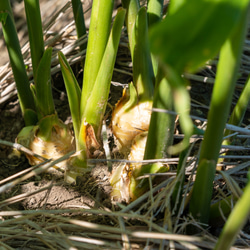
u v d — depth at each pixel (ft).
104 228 0.87
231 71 0.70
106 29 1.02
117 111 1.14
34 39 1.06
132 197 1.07
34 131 1.16
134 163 1.06
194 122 1.31
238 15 0.36
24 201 1.12
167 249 0.89
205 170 0.86
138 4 1.11
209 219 0.99
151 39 0.34
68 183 1.16
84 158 1.15
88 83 1.09
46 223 0.98
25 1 1.02
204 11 0.36
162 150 0.99
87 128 1.12
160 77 0.90
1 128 1.33
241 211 0.64
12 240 0.97
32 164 1.21
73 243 0.92
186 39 0.34
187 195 1.04
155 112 0.94
